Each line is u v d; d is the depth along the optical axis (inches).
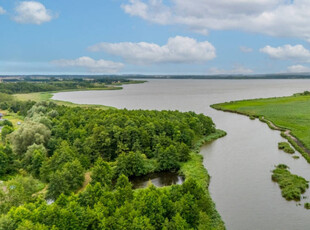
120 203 1775.3
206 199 1877.5
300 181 2416.3
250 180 2571.4
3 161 2650.1
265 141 3868.1
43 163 2591.0
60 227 1472.7
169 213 1684.3
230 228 1830.7
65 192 2164.1
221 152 3410.4
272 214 1993.1
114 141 3216.0
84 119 4158.5
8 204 1756.9
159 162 2888.8
